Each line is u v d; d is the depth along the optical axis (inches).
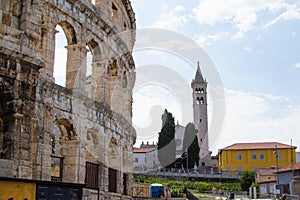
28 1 1166.3
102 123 1549.0
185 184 3503.9
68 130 1386.6
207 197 3058.6
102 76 1605.6
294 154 6131.9
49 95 1273.4
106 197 1520.7
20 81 1087.6
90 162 1485.0
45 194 848.3
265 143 6392.7
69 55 1475.1
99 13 1638.8
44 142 1229.1
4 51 1049.5
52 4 1352.1
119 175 1708.9
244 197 3452.3
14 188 798.5
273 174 4173.2
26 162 1064.2
